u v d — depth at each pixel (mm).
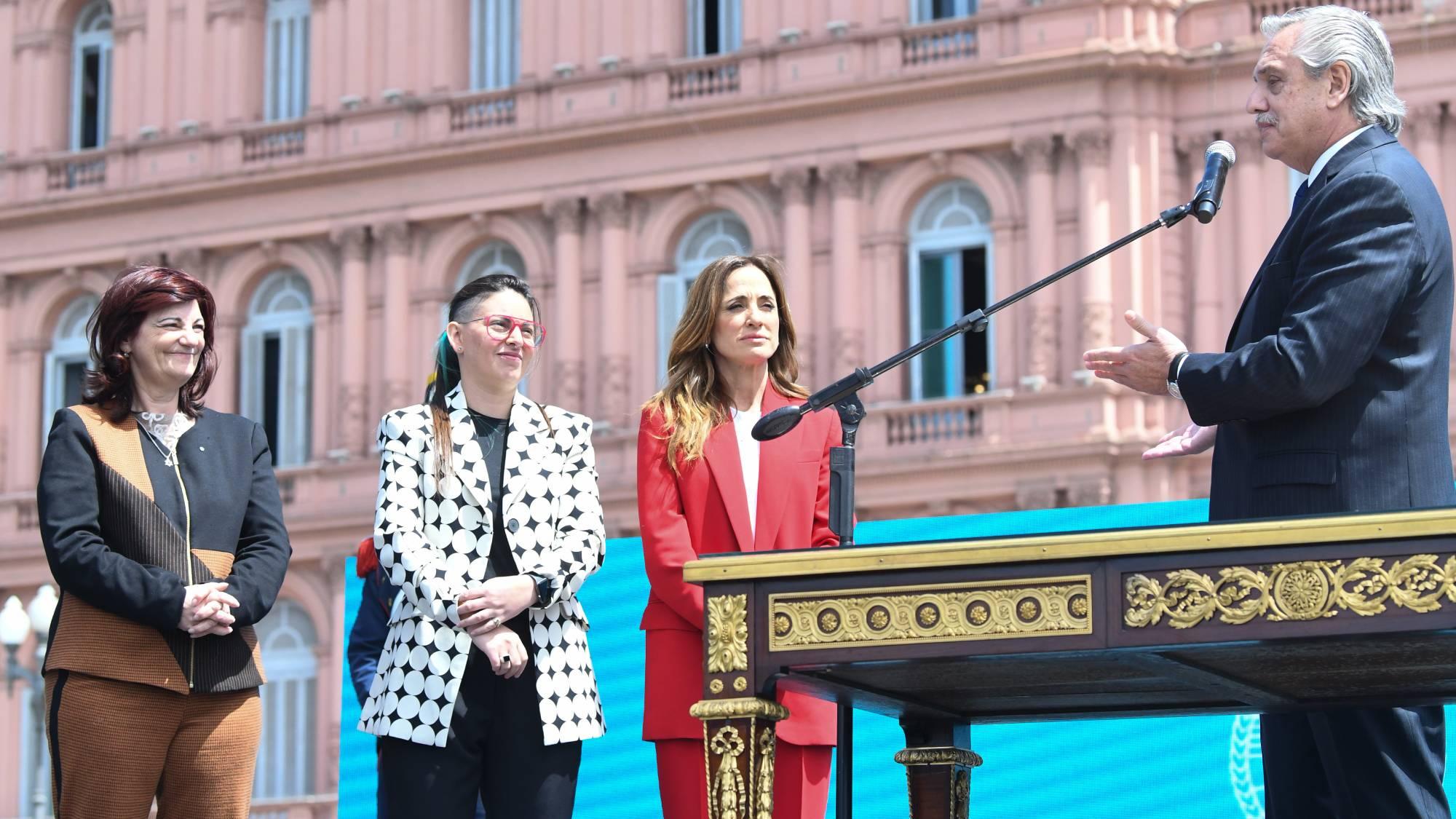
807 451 7145
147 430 7082
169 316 7098
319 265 40094
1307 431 6121
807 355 36094
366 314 39656
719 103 36938
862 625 5598
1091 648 5359
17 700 39125
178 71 41562
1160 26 34938
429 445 7047
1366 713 6328
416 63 39781
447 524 6961
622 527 36812
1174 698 6668
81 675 6719
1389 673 5758
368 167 39438
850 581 5637
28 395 42031
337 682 37875
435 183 39188
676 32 38094
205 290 7266
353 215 39688
